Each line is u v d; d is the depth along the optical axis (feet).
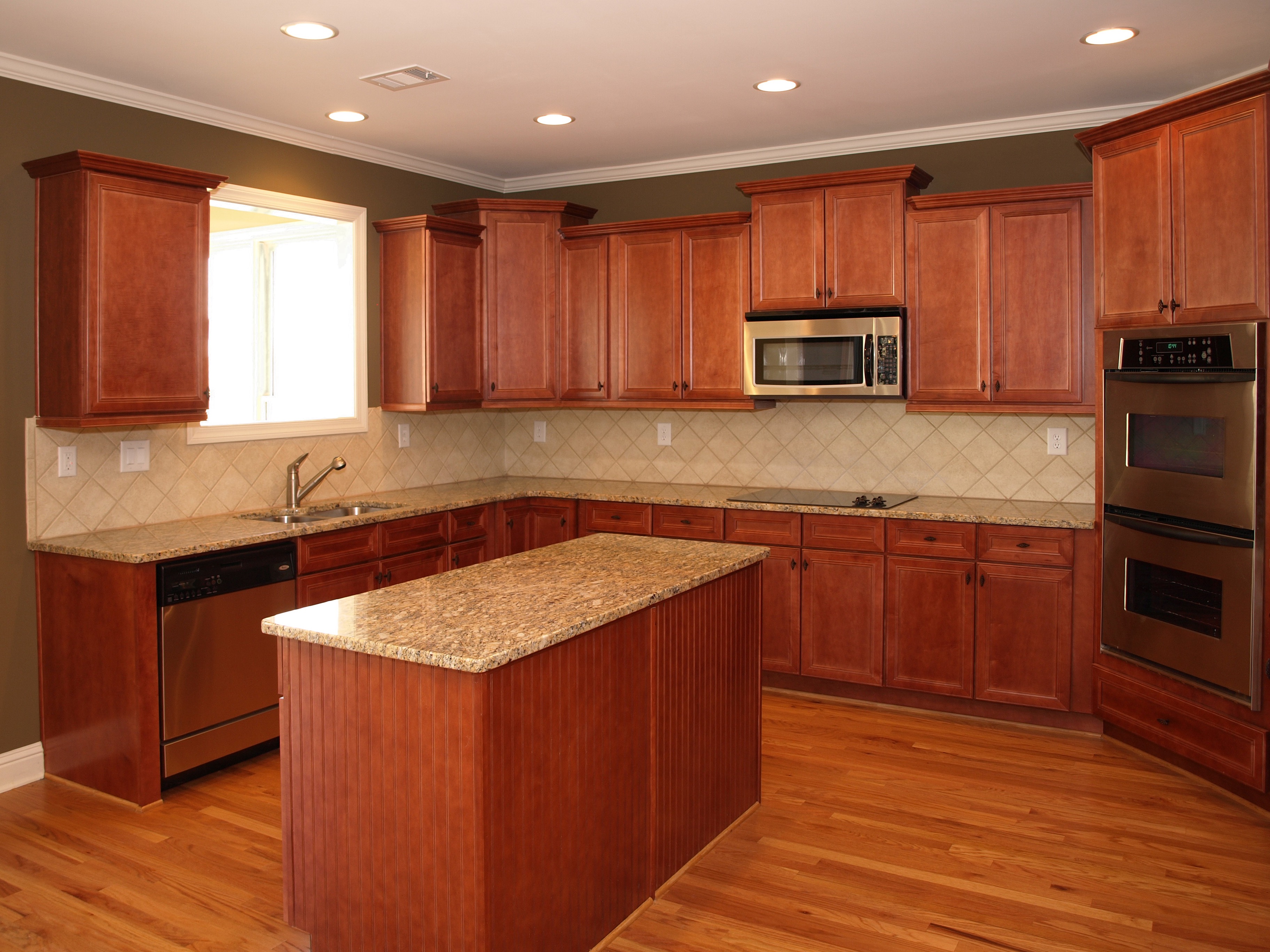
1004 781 11.26
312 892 7.51
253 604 11.63
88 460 11.78
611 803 7.92
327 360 17.62
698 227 15.38
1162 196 10.76
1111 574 11.87
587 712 7.57
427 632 6.99
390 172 16.01
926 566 13.32
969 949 7.82
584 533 16.05
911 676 13.55
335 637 6.93
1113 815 10.32
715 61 11.19
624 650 8.02
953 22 9.99
